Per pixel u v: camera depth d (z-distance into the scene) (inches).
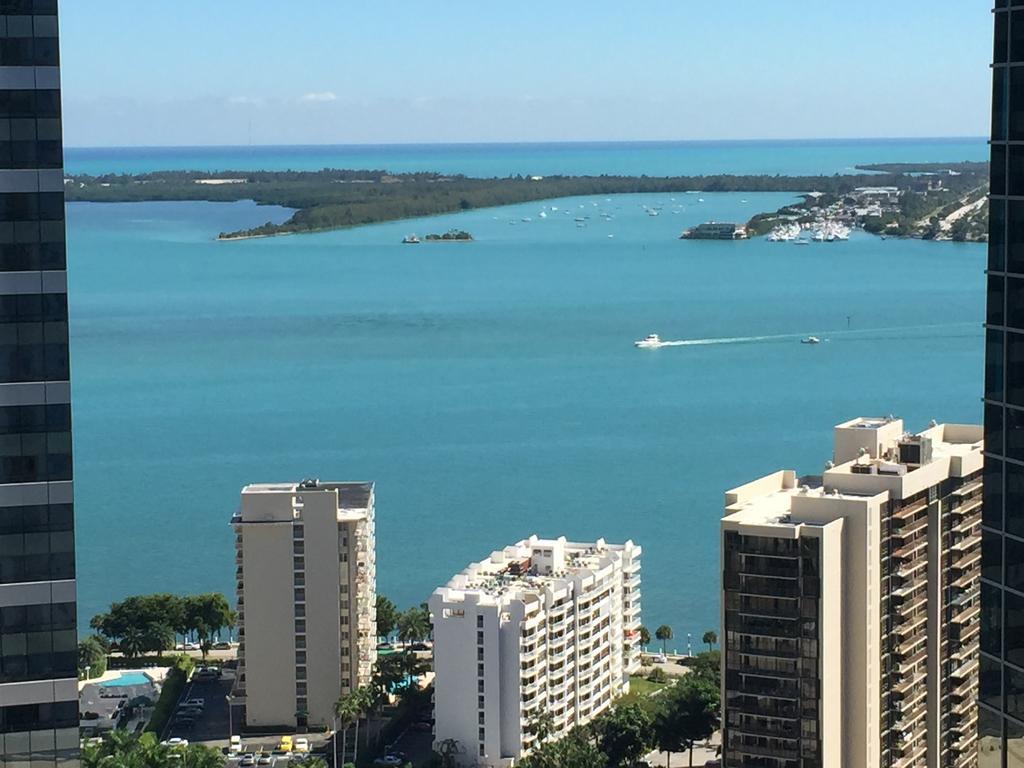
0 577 4837.6
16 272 4749.0
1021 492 4047.7
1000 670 4146.2
